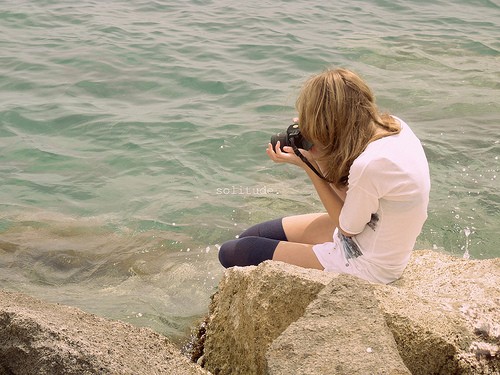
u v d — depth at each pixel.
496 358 3.41
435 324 3.47
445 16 13.41
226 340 4.07
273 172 7.44
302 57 10.74
